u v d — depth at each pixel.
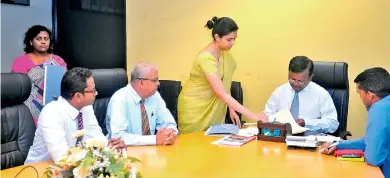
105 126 2.52
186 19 3.60
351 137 3.12
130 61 3.91
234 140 2.23
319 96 2.62
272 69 3.31
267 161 1.85
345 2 3.02
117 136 2.16
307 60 2.53
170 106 3.15
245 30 3.37
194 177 1.63
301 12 3.16
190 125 2.70
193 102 2.68
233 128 2.47
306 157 1.92
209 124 2.68
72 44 3.66
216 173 1.68
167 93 3.18
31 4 3.56
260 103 3.39
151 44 3.79
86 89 1.97
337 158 1.89
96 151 1.24
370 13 2.95
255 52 3.36
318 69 2.78
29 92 2.10
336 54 3.09
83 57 3.70
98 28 3.76
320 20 3.11
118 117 2.24
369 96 1.90
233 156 1.94
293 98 2.68
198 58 2.60
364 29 2.98
